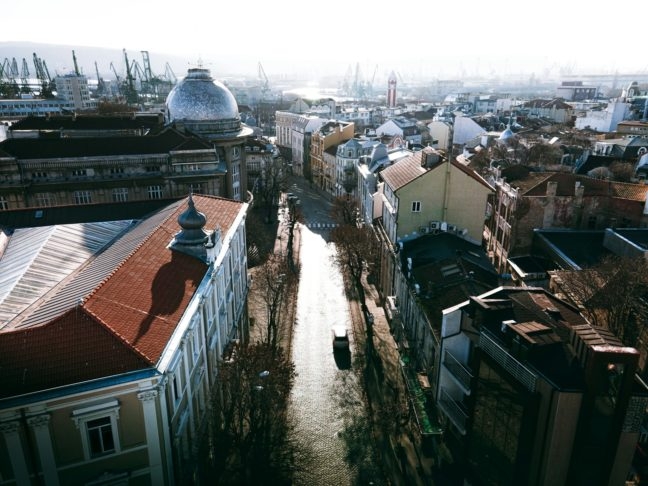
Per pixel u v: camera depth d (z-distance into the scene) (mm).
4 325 35406
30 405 29062
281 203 144750
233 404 47625
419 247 67688
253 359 47031
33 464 30594
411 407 53750
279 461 49156
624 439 32969
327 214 136375
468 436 41531
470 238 70125
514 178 85688
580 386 32156
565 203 75500
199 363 43469
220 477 46031
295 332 72875
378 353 67250
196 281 44562
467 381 43000
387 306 76062
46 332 32031
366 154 142750
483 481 40156
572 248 70250
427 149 73438
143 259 43375
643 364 49000
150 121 118562
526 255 77375
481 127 196875
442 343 45719
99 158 86688
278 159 155625
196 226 47719
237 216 63594
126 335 33500
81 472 32062
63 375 30469
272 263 84375
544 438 33469
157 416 33281
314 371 63562
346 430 53562
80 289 38469
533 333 35250
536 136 155500
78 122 112438
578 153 124188
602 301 51406
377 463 49250
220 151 106062
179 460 37344
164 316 37594
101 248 52469
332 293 85812
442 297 54688
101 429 31953
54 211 60250
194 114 105125
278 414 53562
